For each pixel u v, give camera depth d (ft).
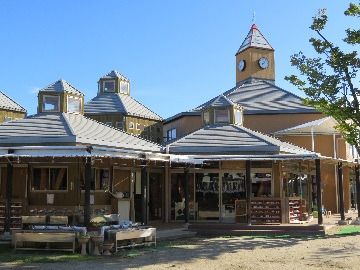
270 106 105.70
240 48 129.49
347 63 58.18
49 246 47.09
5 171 62.13
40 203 60.44
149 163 65.26
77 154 47.83
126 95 119.44
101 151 48.96
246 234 61.31
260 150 69.72
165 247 49.88
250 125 103.55
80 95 74.38
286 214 65.57
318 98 60.90
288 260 40.55
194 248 49.01
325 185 95.04
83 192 60.64
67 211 58.65
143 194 58.18
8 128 64.49
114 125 109.91
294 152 72.43
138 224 53.36
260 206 65.67
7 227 51.96
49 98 71.67
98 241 45.06
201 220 71.36
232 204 71.10
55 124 65.16
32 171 61.11
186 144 72.59
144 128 114.52
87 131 64.95
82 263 40.14
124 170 67.15
